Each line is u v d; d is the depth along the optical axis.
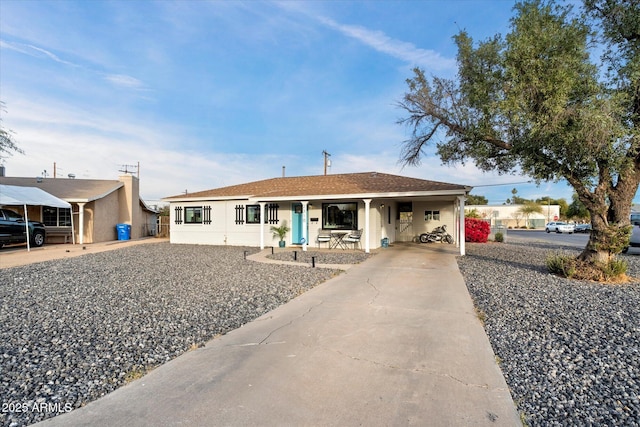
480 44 8.82
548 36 7.11
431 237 18.42
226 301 6.25
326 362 3.60
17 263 11.27
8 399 2.90
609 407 2.76
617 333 4.47
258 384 3.12
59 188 20.84
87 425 2.52
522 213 57.50
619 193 8.22
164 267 10.37
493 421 2.54
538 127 7.03
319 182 18.42
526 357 3.75
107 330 4.70
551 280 7.95
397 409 2.70
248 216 17.84
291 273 9.15
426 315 5.27
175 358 3.76
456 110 10.09
